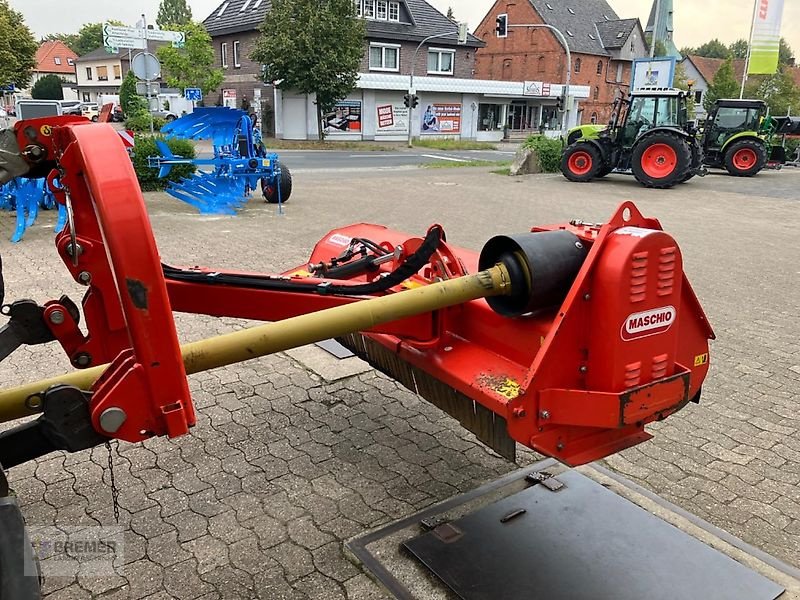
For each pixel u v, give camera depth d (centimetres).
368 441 351
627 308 225
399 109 3553
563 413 231
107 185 167
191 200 1007
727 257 812
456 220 1048
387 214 1082
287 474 318
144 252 165
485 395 242
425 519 279
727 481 320
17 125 205
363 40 3003
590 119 4962
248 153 1038
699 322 264
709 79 6625
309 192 1356
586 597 233
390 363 318
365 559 256
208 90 3384
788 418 385
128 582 245
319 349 471
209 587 243
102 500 294
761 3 2803
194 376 426
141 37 1425
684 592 237
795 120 2425
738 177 1895
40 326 230
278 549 265
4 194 840
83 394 177
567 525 274
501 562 250
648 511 288
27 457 179
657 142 1510
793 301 627
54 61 7400
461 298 229
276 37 2803
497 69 4962
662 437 360
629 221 237
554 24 4678
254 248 774
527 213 1141
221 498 298
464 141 3706
